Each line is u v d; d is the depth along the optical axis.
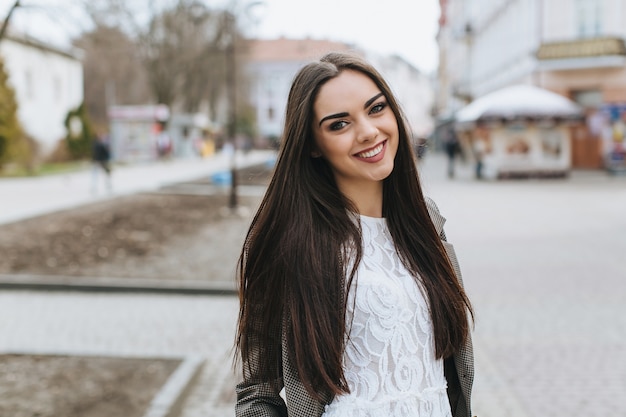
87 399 4.41
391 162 1.73
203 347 5.95
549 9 28.62
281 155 1.74
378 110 1.71
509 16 34.69
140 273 8.85
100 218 14.80
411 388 1.63
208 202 18.86
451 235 12.62
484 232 12.97
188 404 4.65
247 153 60.28
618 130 27.02
